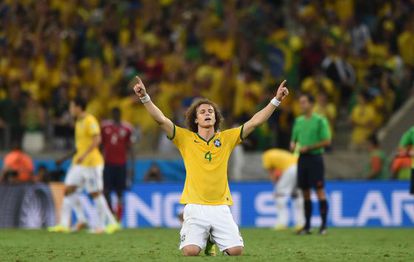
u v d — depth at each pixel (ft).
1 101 186.19
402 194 161.17
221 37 206.18
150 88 190.39
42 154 178.81
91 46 208.74
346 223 161.68
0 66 205.87
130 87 192.34
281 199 150.30
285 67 200.23
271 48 202.90
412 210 160.86
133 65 201.26
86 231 140.77
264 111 79.87
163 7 219.82
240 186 162.81
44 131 187.32
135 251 91.04
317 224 161.07
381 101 190.39
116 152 149.38
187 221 77.71
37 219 158.10
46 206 158.51
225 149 79.25
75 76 200.03
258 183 162.09
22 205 158.51
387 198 161.38
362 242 111.14
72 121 184.24
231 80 191.72
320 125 128.36
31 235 128.36
